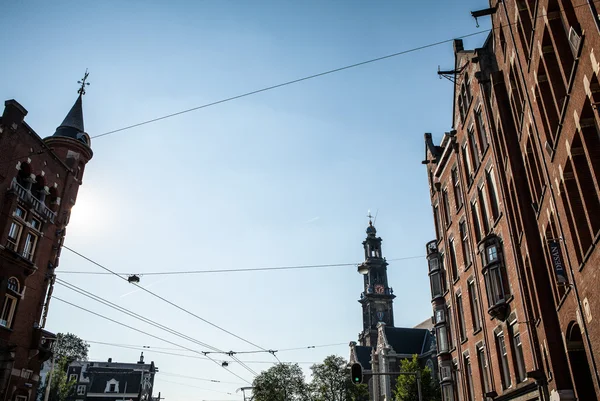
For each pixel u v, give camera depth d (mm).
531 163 18922
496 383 23625
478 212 26312
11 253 27609
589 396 16078
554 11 13641
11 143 28297
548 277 18703
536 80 15539
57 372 69438
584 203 12961
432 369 71062
